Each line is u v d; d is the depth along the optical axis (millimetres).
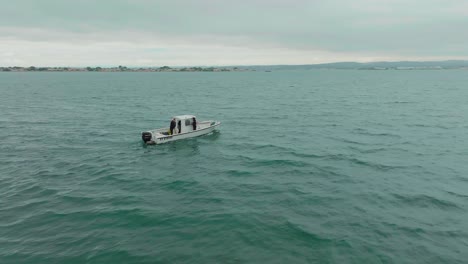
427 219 17953
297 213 18797
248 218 18219
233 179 24656
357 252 14898
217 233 16672
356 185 22969
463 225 17312
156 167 27750
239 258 14578
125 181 24297
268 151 32562
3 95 92688
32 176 25078
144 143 35719
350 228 17016
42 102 75312
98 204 20156
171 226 17438
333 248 15227
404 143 35031
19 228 17078
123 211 19172
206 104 74062
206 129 39844
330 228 17047
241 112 61000
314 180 24094
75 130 42656
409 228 16984
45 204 20062
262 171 26438
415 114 56062
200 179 24750
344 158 29594
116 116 54844
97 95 94812
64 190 22375
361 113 58188
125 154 31672
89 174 25781
